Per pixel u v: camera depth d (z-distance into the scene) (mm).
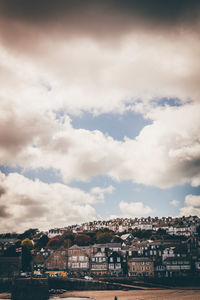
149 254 163125
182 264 151125
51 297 107875
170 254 161875
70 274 134125
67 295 110688
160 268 149750
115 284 121000
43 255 189875
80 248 161875
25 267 156375
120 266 154500
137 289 121562
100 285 121000
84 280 122312
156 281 130125
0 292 117062
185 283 130625
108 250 167000
